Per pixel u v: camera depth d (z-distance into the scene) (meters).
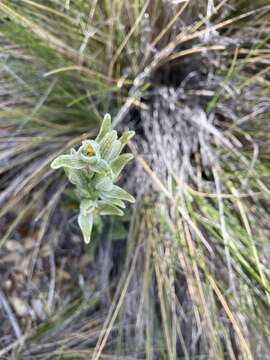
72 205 0.33
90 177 0.25
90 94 0.34
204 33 0.34
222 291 0.33
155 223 0.34
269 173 0.34
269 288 0.30
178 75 0.39
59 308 0.35
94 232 0.33
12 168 0.36
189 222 0.31
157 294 0.36
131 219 0.34
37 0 0.35
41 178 0.34
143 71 0.36
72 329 0.35
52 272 0.36
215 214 0.33
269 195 0.32
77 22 0.33
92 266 0.37
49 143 0.36
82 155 0.22
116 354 0.34
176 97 0.37
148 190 0.35
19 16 0.31
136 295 0.35
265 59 0.36
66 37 0.35
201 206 0.33
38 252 0.36
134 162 0.37
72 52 0.34
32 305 0.35
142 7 0.34
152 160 0.36
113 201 0.26
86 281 0.36
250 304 0.32
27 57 0.34
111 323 0.31
